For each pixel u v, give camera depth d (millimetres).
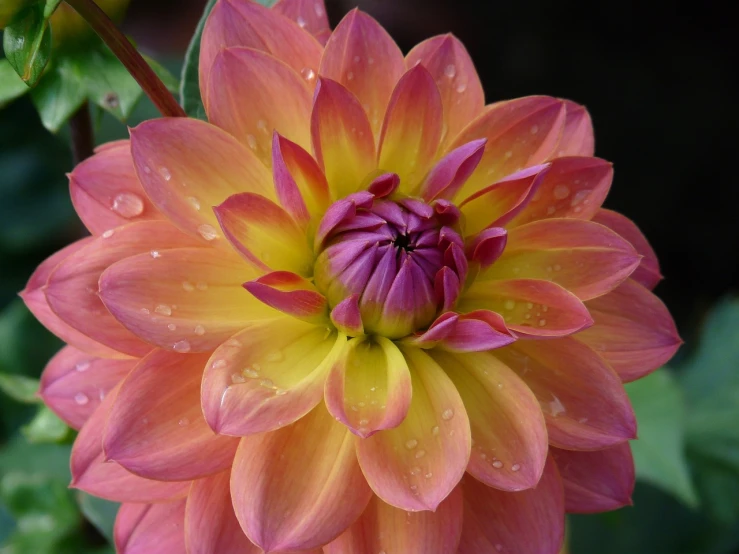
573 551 455
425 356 281
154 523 287
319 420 274
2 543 425
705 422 468
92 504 348
